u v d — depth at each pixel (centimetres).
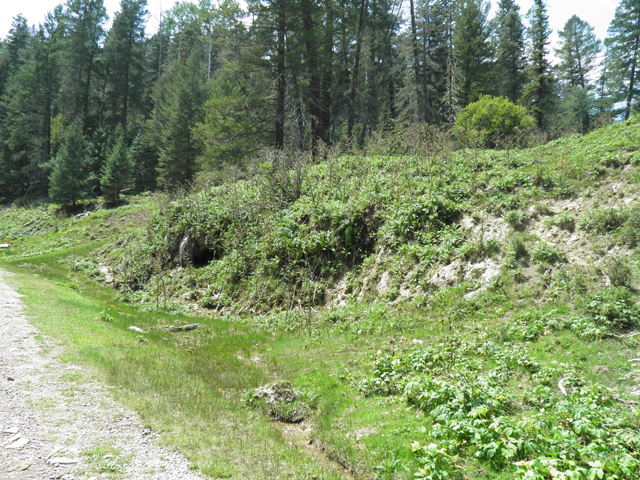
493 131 2133
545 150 1599
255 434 645
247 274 1727
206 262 2062
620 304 790
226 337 1234
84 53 5991
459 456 536
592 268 930
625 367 660
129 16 6166
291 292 1516
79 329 1120
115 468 493
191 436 604
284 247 1662
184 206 2388
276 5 2612
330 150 2198
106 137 5356
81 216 3838
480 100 2391
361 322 1172
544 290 962
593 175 1241
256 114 2972
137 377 807
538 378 682
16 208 4822
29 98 5503
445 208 1395
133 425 611
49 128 5706
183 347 1124
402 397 716
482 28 4191
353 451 600
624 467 428
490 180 1430
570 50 6038
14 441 520
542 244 1067
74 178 4316
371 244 1503
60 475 463
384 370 807
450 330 955
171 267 2095
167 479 486
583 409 545
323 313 1330
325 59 2905
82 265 2416
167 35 7694
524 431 530
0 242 3625
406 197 1520
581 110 3997
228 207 2145
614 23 4666
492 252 1145
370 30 3834
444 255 1243
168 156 4338
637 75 4578
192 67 4494
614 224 1009
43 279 2086
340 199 1738
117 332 1158
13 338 947
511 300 984
